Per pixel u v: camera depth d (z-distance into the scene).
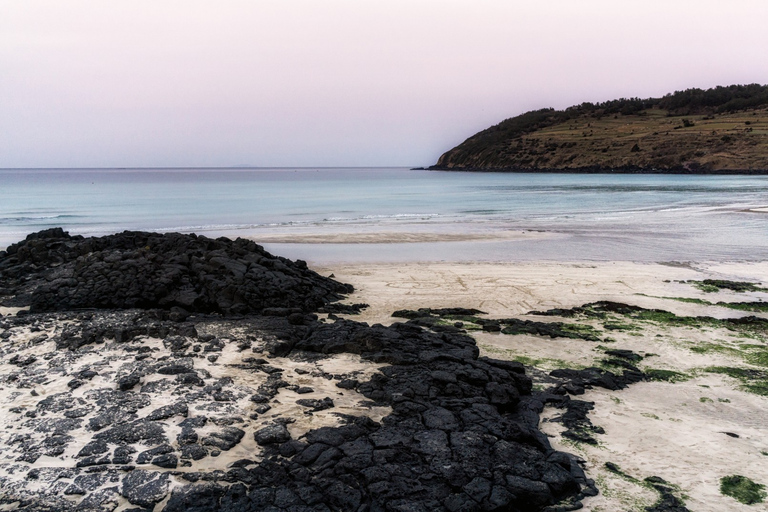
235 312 15.51
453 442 8.25
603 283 20.98
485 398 9.99
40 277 18.98
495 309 17.52
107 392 9.70
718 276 22.34
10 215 48.28
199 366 10.91
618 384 11.59
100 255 18.47
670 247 29.55
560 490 7.47
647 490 7.69
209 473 7.53
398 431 8.59
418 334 13.11
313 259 26.53
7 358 11.11
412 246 30.55
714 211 46.84
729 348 13.80
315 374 10.84
